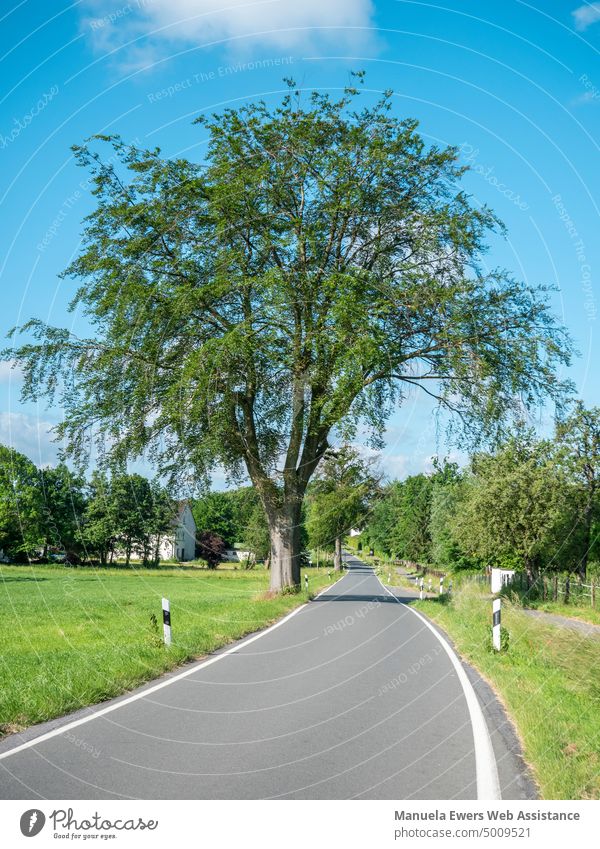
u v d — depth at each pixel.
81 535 70.38
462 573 47.88
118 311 23.88
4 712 7.48
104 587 44.41
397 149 25.08
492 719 7.80
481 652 13.02
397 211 25.38
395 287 25.20
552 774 5.54
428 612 23.30
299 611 23.20
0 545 71.75
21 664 10.88
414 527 64.75
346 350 23.69
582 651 15.09
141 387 24.41
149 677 10.46
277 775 5.70
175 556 80.25
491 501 28.89
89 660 11.11
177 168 24.78
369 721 7.68
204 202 24.80
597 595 25.94
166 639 13.09
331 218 25.55
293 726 7.42
